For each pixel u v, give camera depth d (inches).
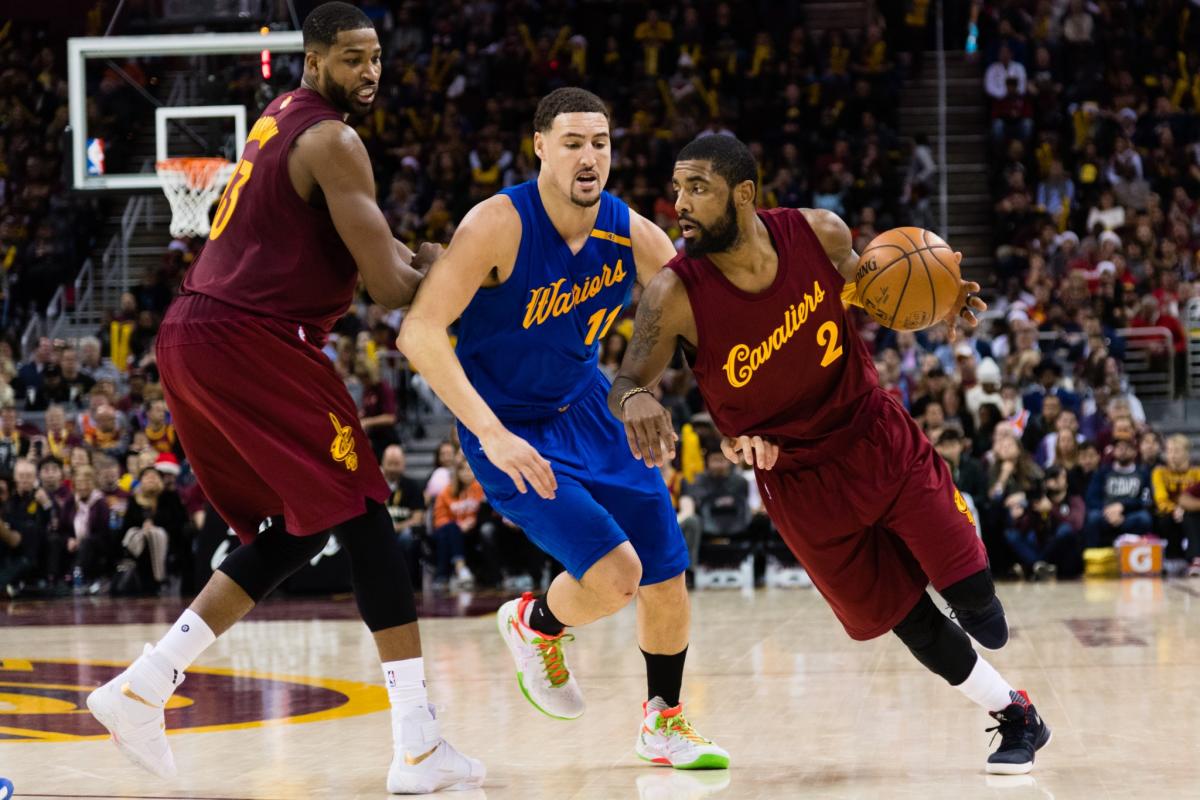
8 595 605.9
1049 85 940.6
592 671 321.1
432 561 615.5
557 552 205.2
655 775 200.8
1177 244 836.6
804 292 193.2
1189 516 570.6
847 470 197.3
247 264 191.5
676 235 828.0
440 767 191.2
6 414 664.4
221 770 209.0
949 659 199.8
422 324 190.9
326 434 191.6
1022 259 838.5
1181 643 347.9
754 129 945.5
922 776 194.7
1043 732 201.6
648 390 192.7
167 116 583.5
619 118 970.1
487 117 991.6
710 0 1015.0
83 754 222.5
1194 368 764.0
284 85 586.9
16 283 879.7
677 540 211.6
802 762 207.8
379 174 966.4
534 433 210.1
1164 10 1007.6
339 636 417.1
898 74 963.3
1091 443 586.9
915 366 690.2
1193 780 188.4
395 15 1070.4
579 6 1034.1
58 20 1045.8
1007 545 578.2
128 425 686.5
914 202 881.5
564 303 204.1
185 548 608.1
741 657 340.2
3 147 995.3
